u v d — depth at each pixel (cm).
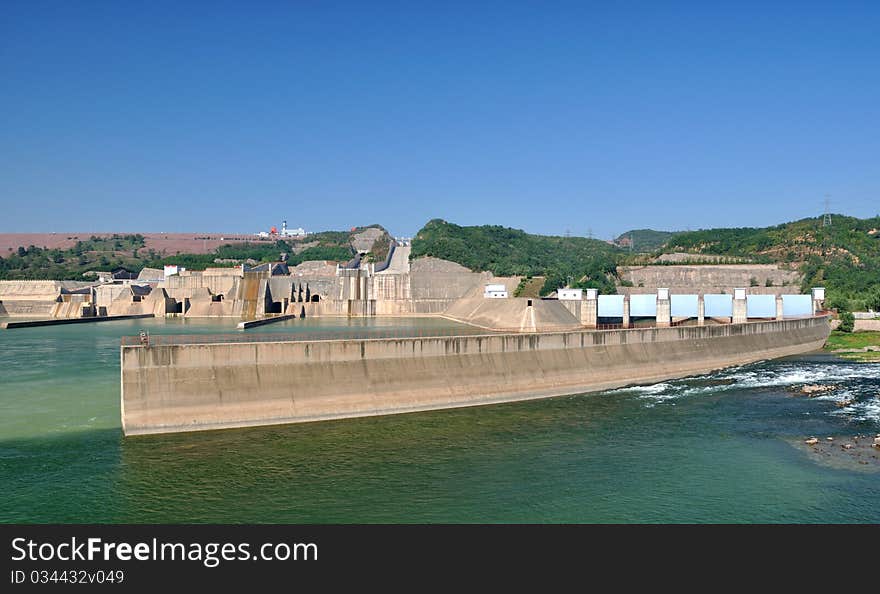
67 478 6141
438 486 6078
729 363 13262
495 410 9075
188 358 7788
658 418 8656
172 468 6419
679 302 16625
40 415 8231
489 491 5981
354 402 8500
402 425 8150
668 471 6556
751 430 8056
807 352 15475
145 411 7481
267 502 5653
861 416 8750
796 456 7031
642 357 11756
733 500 5841
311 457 6819
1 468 6375
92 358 12825
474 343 9719
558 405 9444
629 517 5488
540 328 16362
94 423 7881
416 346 9181
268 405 8006
